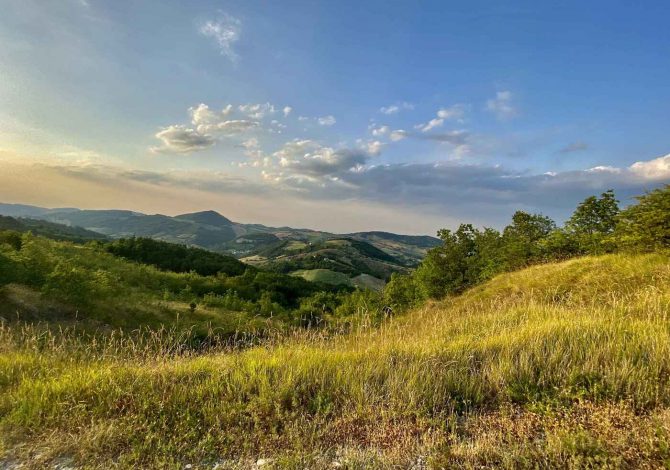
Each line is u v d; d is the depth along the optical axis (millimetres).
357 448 3467
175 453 3438
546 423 3639
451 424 3805
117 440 3568
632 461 2969
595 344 5223
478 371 4910
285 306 59594
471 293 20641
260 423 3947
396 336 7398
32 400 4227
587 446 3133
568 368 4637
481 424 3811
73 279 22656
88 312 22719
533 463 3041
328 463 3252
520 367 4738
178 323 25047
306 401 4465
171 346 6465
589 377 4422
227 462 3311
